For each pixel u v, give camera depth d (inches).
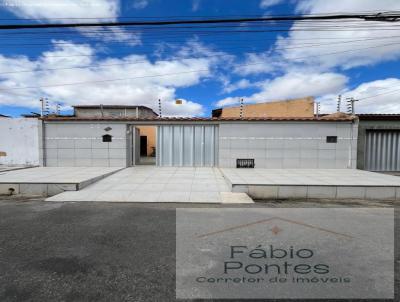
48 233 169.2
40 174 370.9
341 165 462.0
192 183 336.2
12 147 502.6
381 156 476.1
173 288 106.9
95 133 475.5
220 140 470.3
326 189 290.4
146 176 383.6
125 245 150.3
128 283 110.3
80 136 475.2
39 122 473.1
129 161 486.6
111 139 475.2
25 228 178.7
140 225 185.9
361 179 333.4
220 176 385.4
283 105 746.2
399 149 475.8
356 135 457.4
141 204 246.7
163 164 486.0
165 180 354.6
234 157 470.0
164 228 179.6
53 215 209.8
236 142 469.1
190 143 482.6
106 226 183.3
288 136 464.1
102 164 476.4
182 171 430.9
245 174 380.8
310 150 462.6
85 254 138.2
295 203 262.8
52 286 107.5
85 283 110.0
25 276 115.3
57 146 476.7
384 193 287.7
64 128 474.9
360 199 286.5
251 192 292.4
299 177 350.6
